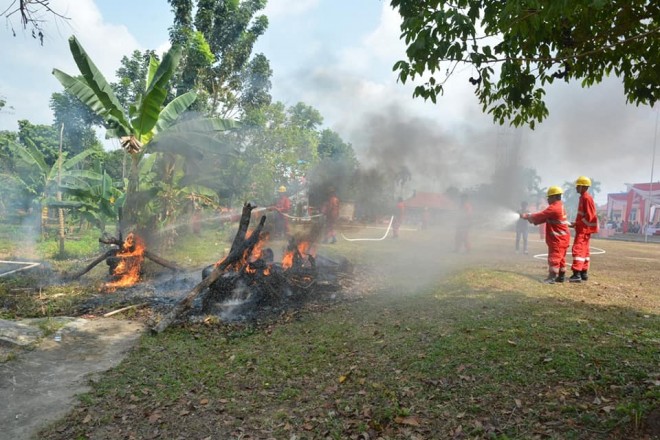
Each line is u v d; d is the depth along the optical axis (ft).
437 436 10.12
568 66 13.79
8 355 15.84
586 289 24.75
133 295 25.46
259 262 23.94
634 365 12.49
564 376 12.06
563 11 9.43
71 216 66.85
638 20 12.48
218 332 19.20
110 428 11.52
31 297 24.61
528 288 24.67
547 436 9.44
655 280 28.55
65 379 14.35
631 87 14.25
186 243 46.88
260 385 13.73
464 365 13.30
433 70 12.10
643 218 118.73
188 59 67.56
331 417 11.43
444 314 19.26
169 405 12.63
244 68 77.25
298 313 21.58
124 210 35.12
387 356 14.80
